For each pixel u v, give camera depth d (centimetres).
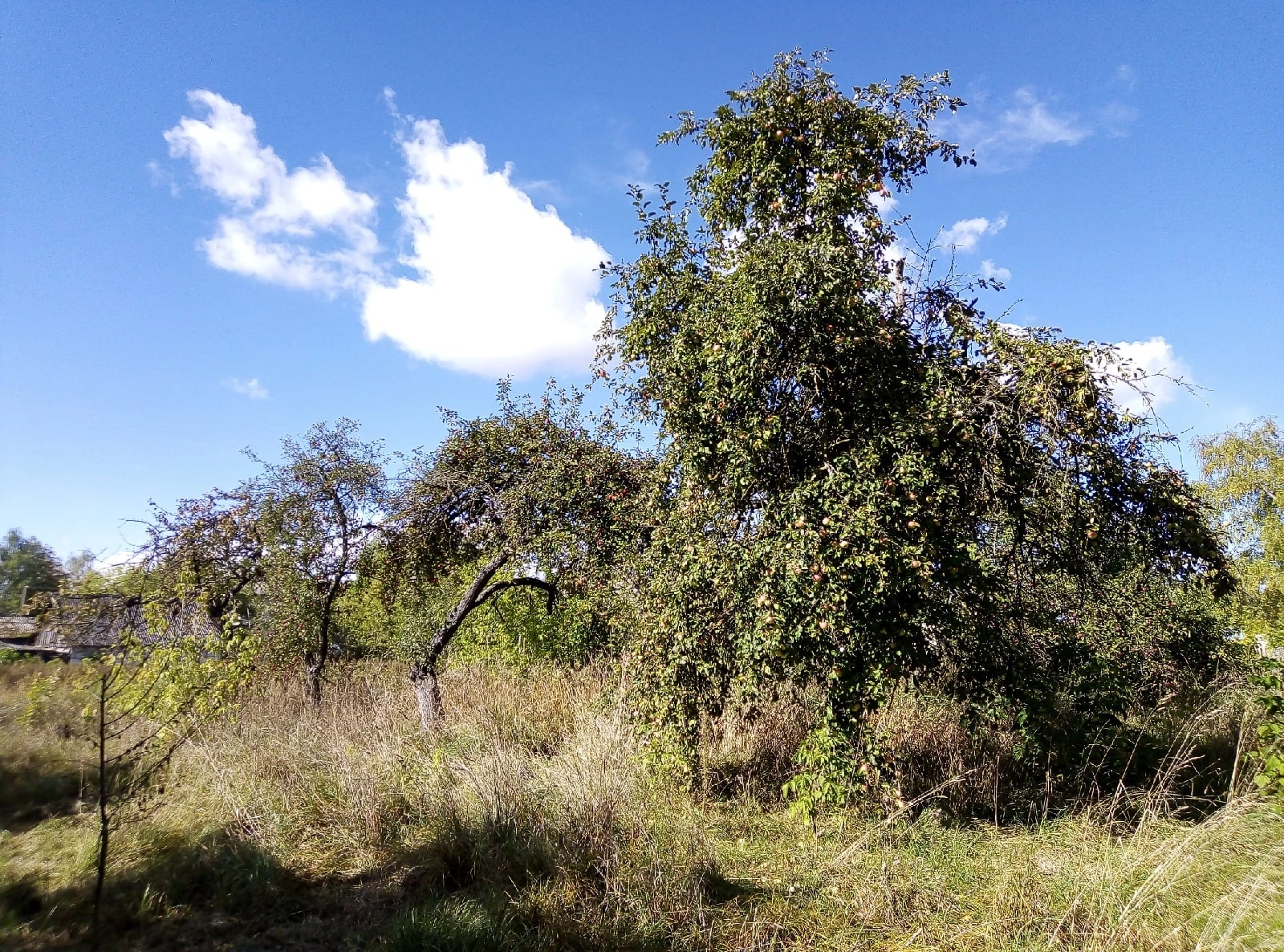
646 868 457
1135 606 827
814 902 450
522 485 864
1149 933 392
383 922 418
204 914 421
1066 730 650
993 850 526
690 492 616
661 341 691
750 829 569
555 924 405
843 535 509
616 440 889
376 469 1073
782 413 581
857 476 539
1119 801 585
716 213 692
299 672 1097
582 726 771
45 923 387
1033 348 540
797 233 630
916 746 722
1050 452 543
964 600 630
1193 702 838
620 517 816
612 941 394
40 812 559
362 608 1383
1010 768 688
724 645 596
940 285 628
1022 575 699
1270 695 568
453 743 775
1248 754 603
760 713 690
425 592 1132
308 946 395
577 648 1162
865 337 553
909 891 458
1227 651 895
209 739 668
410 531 950
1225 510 1912
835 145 645
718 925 419
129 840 484
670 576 614
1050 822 575
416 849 496
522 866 464
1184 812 592
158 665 628
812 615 518
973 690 665
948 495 562
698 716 607
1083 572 631
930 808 576
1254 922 387
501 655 1243
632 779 609
